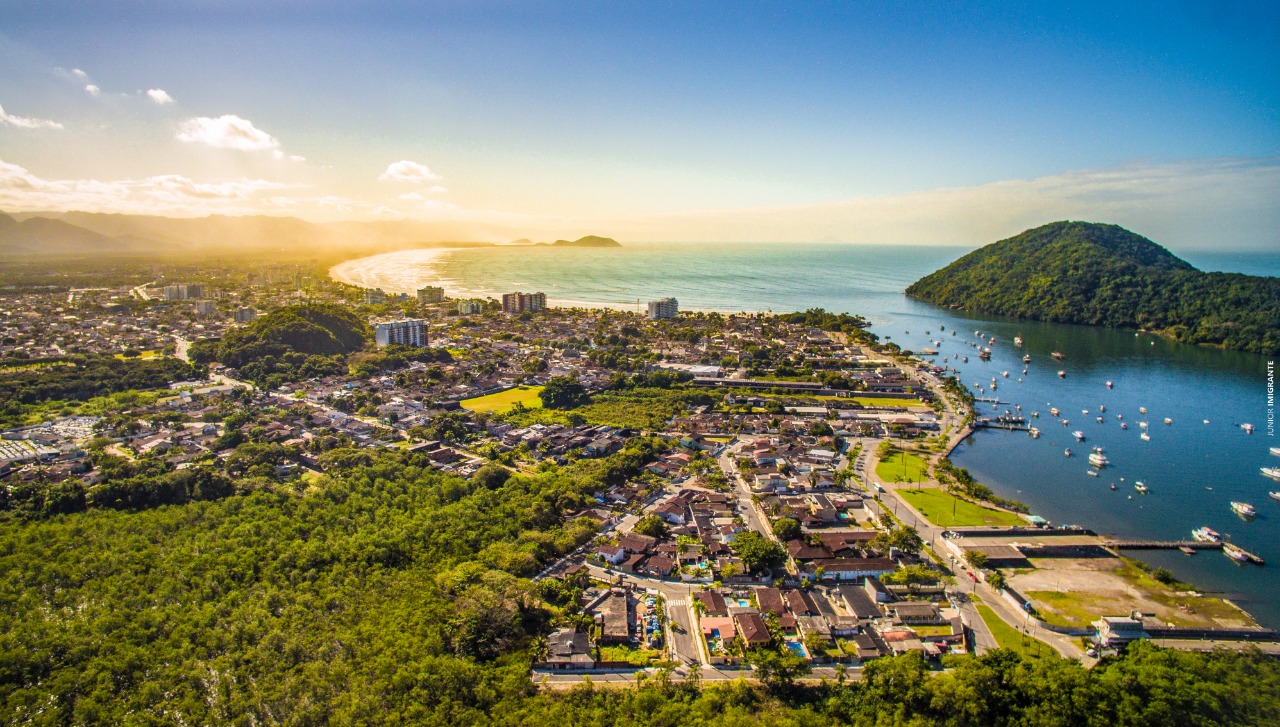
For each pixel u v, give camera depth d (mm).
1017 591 184625
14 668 144125
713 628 166000
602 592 183750
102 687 141375
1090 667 151500
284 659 151125
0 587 174625
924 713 139250
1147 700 135375
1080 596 182375
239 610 168000
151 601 172125
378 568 188750
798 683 148250
